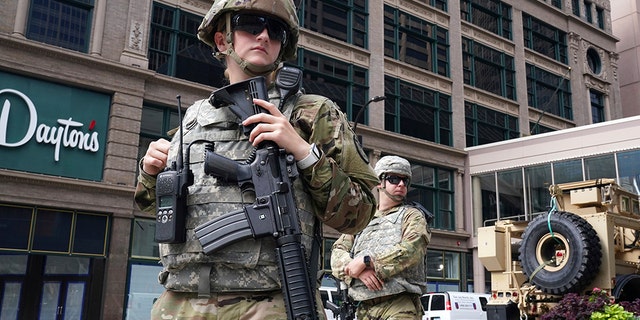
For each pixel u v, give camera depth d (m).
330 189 2.00
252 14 2.19
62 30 16.03
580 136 23.42
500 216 24.78
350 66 23.00
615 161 22.45
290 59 2.46
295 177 1.94
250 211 1.91
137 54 16.88
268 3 2.19
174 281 2.01
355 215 2.11
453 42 27.02
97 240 15.48
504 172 25.08
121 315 15.27
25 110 14.90
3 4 15.00
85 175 15.58
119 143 16.06
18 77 14.91
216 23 2.35
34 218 14.62
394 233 4.30
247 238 1.90
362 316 4.38
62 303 14.90
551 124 30.14
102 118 16.14
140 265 15.91
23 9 15.25
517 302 7.53
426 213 4.43
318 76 22.05
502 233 8.00
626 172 22.12
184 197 2.00
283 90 2.17
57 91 15.46
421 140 24.22
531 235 7.34
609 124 22.81
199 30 2.40
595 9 34.91
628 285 7.27
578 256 6.79
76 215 15.27
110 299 15.19
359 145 2.27
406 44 25.55
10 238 14.23
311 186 2.00
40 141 14.90
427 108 25.39
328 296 12.42
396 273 4.00
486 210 25.30
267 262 1.92
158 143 2.35
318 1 22.86
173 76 17.78
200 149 2.10
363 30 24.06
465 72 27.52
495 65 28.73
